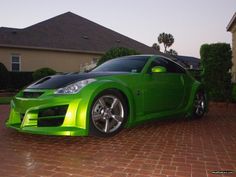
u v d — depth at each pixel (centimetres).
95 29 2342
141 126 462
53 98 332
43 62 1817
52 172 241
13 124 377
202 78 863
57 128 324
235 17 1191
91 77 370
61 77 384
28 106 345
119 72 408
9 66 1697
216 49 844
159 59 477
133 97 390
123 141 353
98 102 350
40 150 310
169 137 380
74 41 1991
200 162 270
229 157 287
